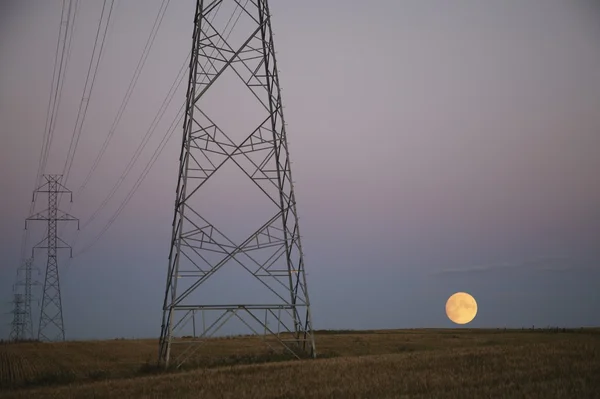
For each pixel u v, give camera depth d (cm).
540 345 3931
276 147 4369
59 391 2998
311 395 2359
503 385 2344
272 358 4188
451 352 3869
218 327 3941
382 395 2295
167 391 2736
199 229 3991
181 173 4159
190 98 4212
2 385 3616
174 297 3897
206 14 4244
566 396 2072
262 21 4466
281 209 4281
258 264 4075
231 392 2562
